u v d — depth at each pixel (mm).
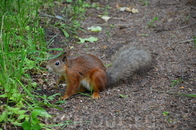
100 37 8742
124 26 9492
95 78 5758
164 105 5133
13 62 6168
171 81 6121
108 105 5242
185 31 8867
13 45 6801
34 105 5066
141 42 8266
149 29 9203
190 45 7887
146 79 6320
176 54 7441
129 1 12102
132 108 5078
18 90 5387
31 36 7734
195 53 7418
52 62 5621
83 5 11195
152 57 7242
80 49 7918
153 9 10984
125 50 7137
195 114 4773
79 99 5613
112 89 5977
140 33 8938
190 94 5434
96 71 5836
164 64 6945
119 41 8422
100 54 7648
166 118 4711
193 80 6059
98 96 5641
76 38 8617
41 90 5832
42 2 9758
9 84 5129
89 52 7742
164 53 7527
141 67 6730
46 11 9805
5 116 4414
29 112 4816
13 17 7840
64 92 5938
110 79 6320
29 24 8281
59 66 5605
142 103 5242
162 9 10922
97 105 5277
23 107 4938
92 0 11977
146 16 10328
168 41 8266
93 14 10562
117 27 9484
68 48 7922
